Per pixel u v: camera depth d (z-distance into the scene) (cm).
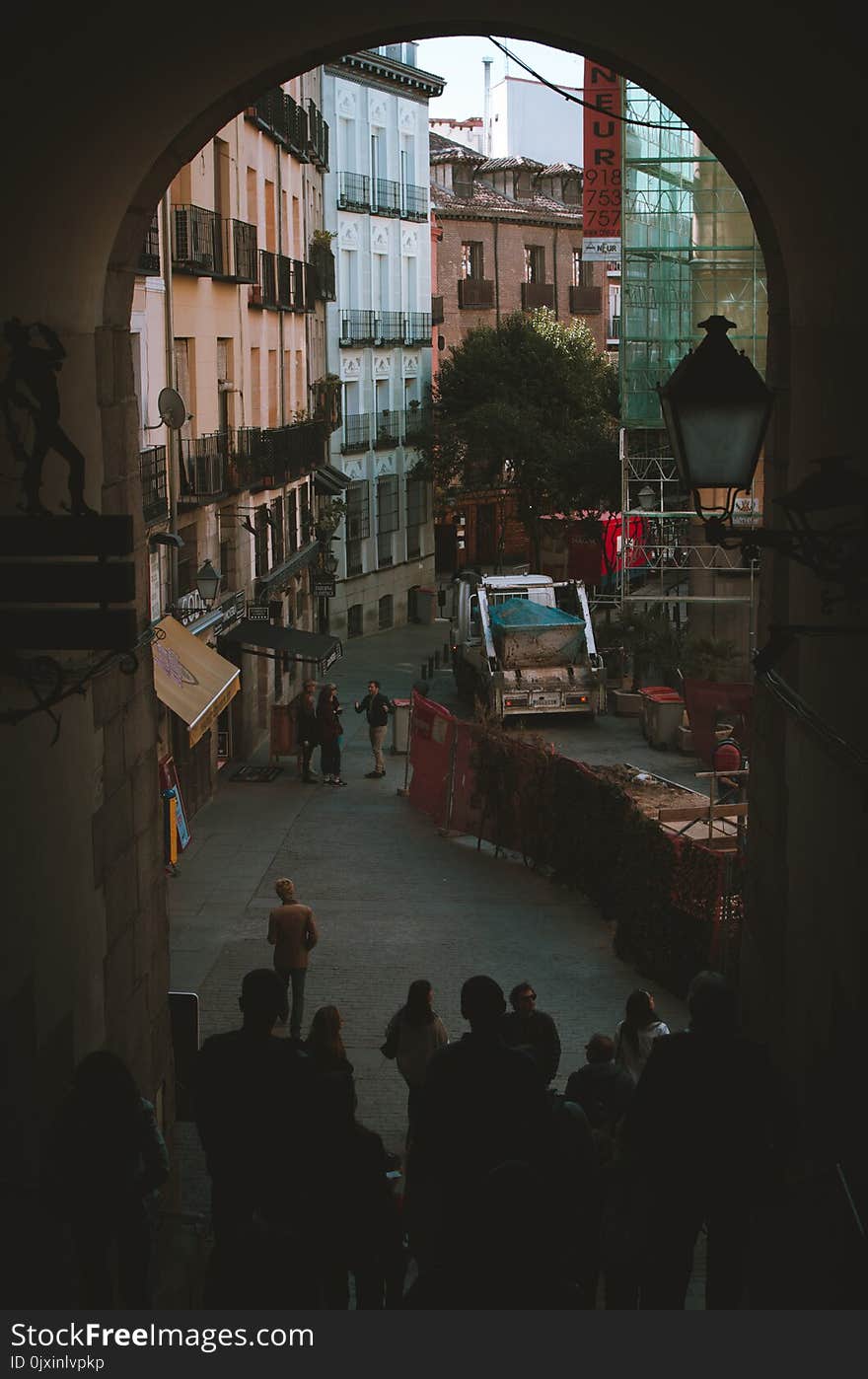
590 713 3303
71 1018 832
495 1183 439
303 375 3959
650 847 1608
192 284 2644
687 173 3716
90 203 835
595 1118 930
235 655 2856
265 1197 684
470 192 6581
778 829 918
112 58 725
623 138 3653
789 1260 734
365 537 5081
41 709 691
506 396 5541
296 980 1434
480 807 2222
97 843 903
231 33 816
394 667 4294
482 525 6372
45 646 679
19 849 729
